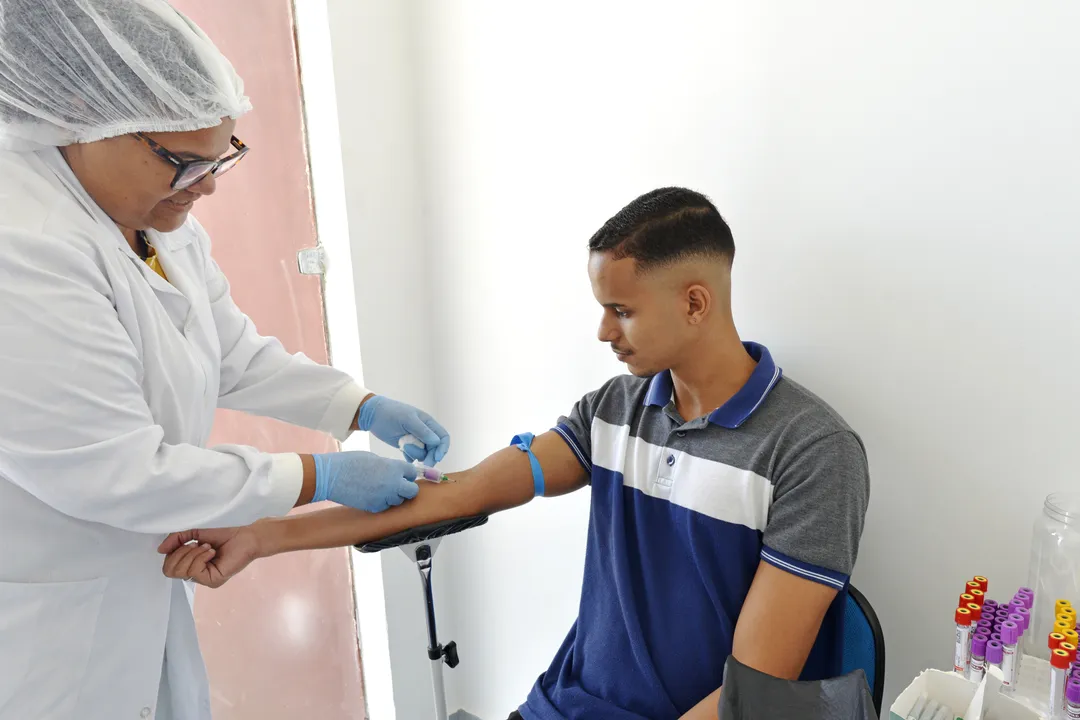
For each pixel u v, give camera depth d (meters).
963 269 1.06
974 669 0.95
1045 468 1.03
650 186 1.39
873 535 1.21
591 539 1.23
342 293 1.74
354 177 1.65
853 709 0.49
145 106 0.92
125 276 1.04
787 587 0.94
